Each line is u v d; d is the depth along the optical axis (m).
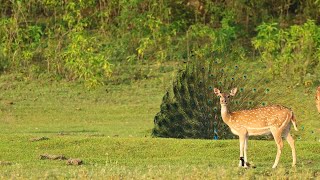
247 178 23.97
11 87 48.59
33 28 52.47
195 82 33.31
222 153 29.61
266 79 37.91
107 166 26.31
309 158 29.16
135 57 52.56
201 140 31.08
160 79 49.62
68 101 46.59
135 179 23.94
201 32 52.34
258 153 29.81
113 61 52.00
